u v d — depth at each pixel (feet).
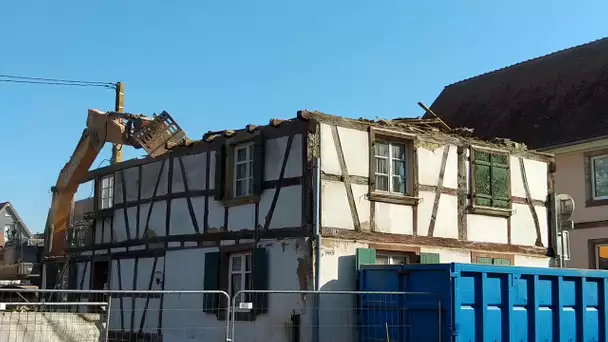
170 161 52.75
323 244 40.75
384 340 38.09
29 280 78.02
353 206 42.52
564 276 38.75
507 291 36.55
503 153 51.29
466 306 35.19
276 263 42.47
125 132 58.34
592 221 63.52
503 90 83.30
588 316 39.58
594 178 64.39
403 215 45.01
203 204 48.83
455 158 48.49
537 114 74.28
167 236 51.83
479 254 48.52
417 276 36.91
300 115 41.16
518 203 51.70
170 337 49.67
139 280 54.08
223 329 45.16
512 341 36.29
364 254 41.93
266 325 42.45
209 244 47.73
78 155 65.00
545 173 53.98
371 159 43.73
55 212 67.87
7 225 205.16
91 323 32.22
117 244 57.47
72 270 62.90
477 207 48.73
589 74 73.15
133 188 56.65
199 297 47.70
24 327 30.32
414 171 45.73
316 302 39.83
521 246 51.26
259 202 44.37
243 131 45.88
